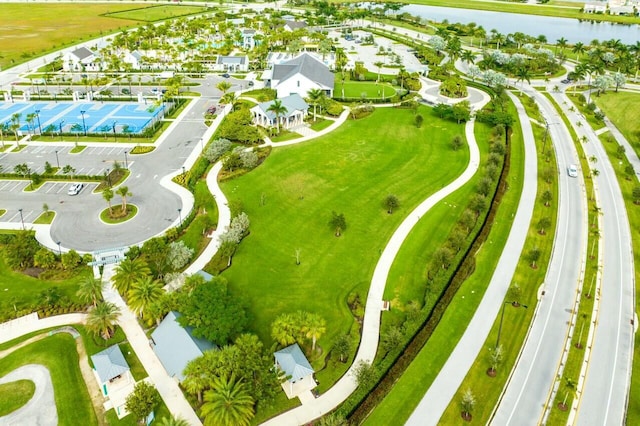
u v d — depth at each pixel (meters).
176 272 96.88
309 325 78.94
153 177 138.38
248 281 96.56
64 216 118.56
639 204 129.25
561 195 132.25
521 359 79.88
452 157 151.50
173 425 62.66
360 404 70.81
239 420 65.12
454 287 93.25
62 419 69.94
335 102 192.38
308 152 152.00
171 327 80.38
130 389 74.31
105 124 179.25
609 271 102.19
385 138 164.12
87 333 84.44
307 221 116.50
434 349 81.00
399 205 122.50
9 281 97.38
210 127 176.25
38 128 173.88
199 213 119.94
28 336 84.62
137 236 110.88
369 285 96.25
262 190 129.88
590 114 196.38
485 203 119.25
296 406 71.69
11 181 135.12
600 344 83.38
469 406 69.06
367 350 81.62
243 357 72.12
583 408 71.94
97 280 90.19
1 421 69.50
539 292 95.00
